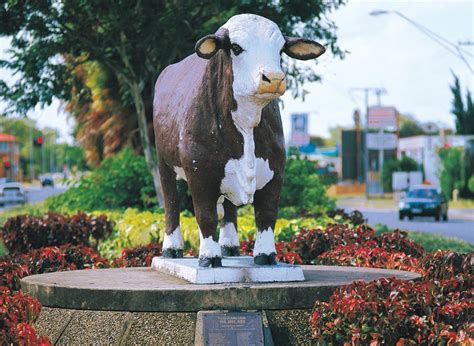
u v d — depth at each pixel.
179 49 14.03
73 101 16.12
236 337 5.83
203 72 6.51
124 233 11.33
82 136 20.39
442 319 5.57
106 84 17.48
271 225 6.69
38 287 6.50
